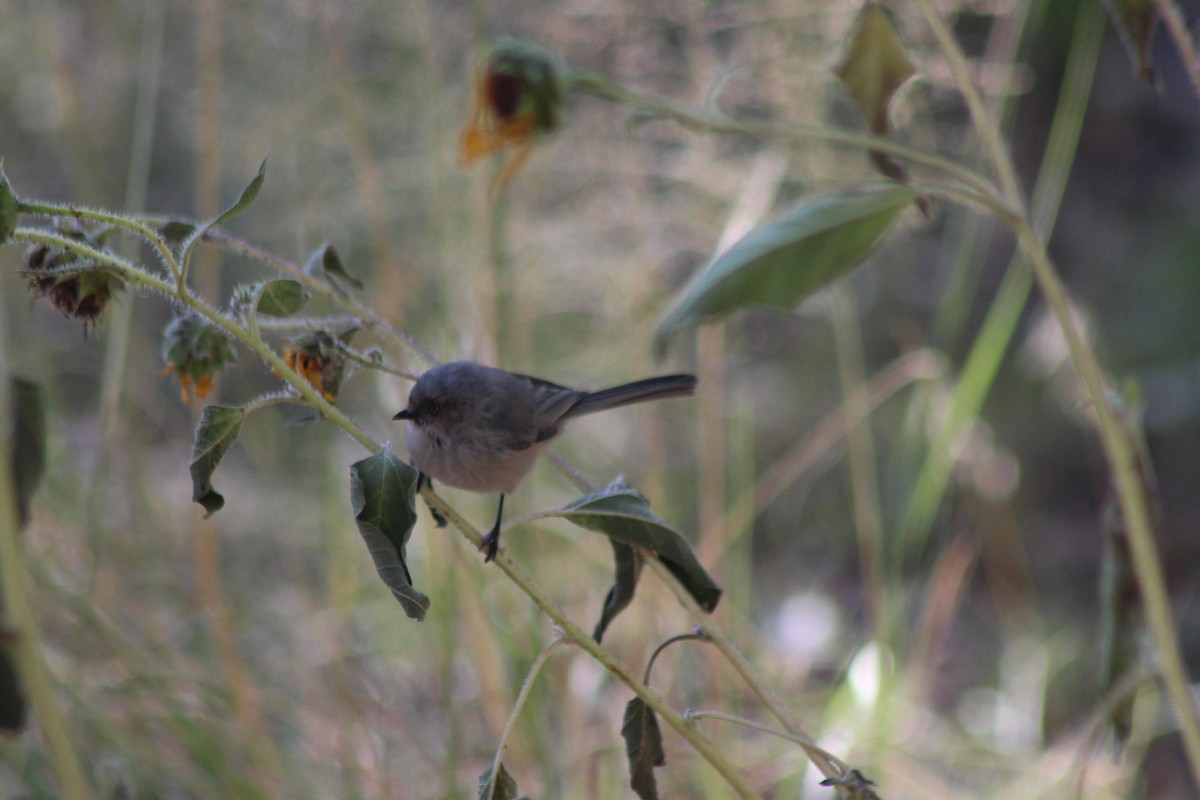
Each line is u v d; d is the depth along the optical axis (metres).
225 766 4.29
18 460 4.05
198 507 4.37
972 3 4.38
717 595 4.10
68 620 4.31
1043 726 4.58
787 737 4.07
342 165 4.52
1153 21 4.14
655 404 4.45
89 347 4.56
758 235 4.09
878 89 4.15
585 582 4.42
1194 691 4.52
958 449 4.43
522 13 4.46
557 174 4.50
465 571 4.33
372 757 4.32
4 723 4.02
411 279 4.44
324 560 4.50
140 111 4.38
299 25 4.53
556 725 4.36
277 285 4.08
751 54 4.41
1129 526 4.10
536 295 4.49
